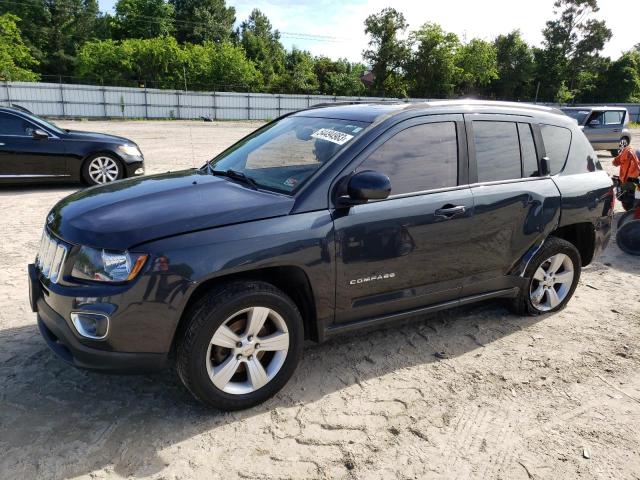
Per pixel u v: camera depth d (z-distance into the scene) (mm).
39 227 6871
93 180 9562
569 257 4512
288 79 67812
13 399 3107
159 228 2758
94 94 40688
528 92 76875
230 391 2996
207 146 18484
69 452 2688
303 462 2701
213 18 80812
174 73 61688
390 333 4188
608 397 3404
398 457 2768
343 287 3256
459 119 3793
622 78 74688
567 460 2797
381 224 3309
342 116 3766
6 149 8828
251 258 2861
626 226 6703
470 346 4020
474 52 66375
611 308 4863
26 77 57312
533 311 4520
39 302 3008
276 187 3285
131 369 2766
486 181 3881
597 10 73375
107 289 2662
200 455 2713
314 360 3729
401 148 3484
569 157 4484
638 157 7531
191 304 2916
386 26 63750
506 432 3010
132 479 2529
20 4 68688
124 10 72000
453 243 3676
